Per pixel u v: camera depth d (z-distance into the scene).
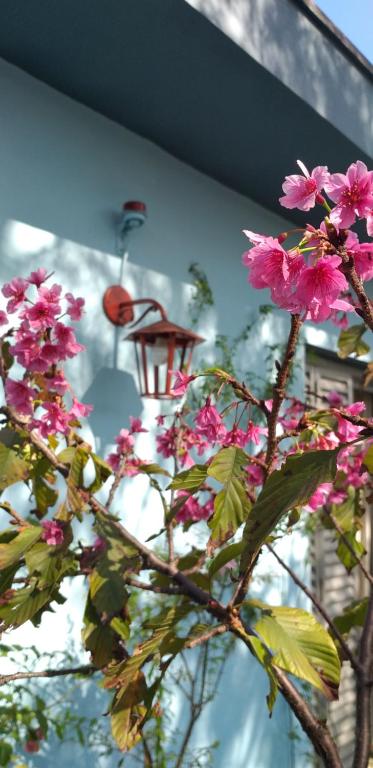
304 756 3.85
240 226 4.07
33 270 2.89
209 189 3.88
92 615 1.68
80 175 3.14
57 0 2.48
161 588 1.66
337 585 4.70
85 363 3.04
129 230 3.26
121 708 1.55
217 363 3.71
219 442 1.66
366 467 1.55
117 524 1.76
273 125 3.31
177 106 3.17
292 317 1.24
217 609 1.57
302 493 1.14
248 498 1.53
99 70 2.92
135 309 3.30
